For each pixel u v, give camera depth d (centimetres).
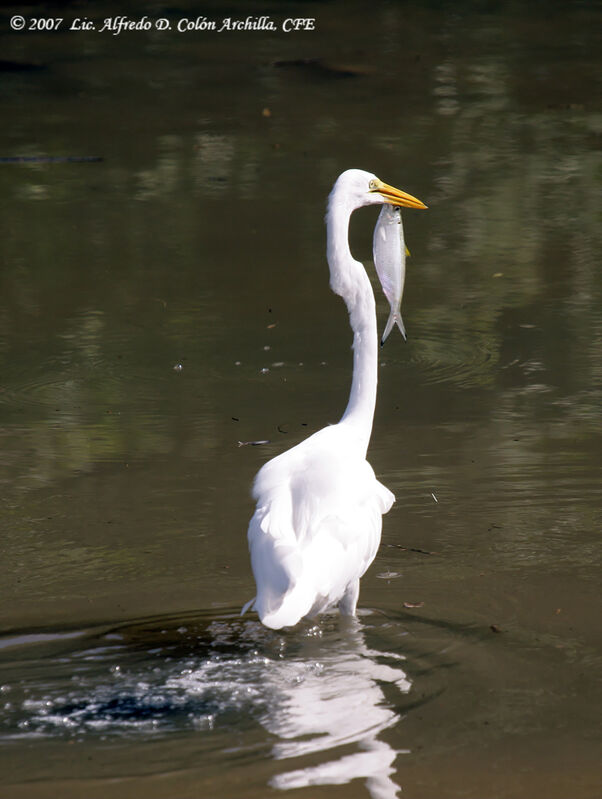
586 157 2394
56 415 1277
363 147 2516
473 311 1584
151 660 786
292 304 1639
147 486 1084
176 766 661
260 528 792
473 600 874
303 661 782
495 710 717
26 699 734
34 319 1595
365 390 960
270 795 633
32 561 945
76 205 2144
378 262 945
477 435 1188
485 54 3528
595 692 737
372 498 859
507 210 2047
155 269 1792
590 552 946
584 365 1388
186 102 3025
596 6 4281
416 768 657
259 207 2102
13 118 2884
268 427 1224
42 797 633
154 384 1367
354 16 4216
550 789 637
